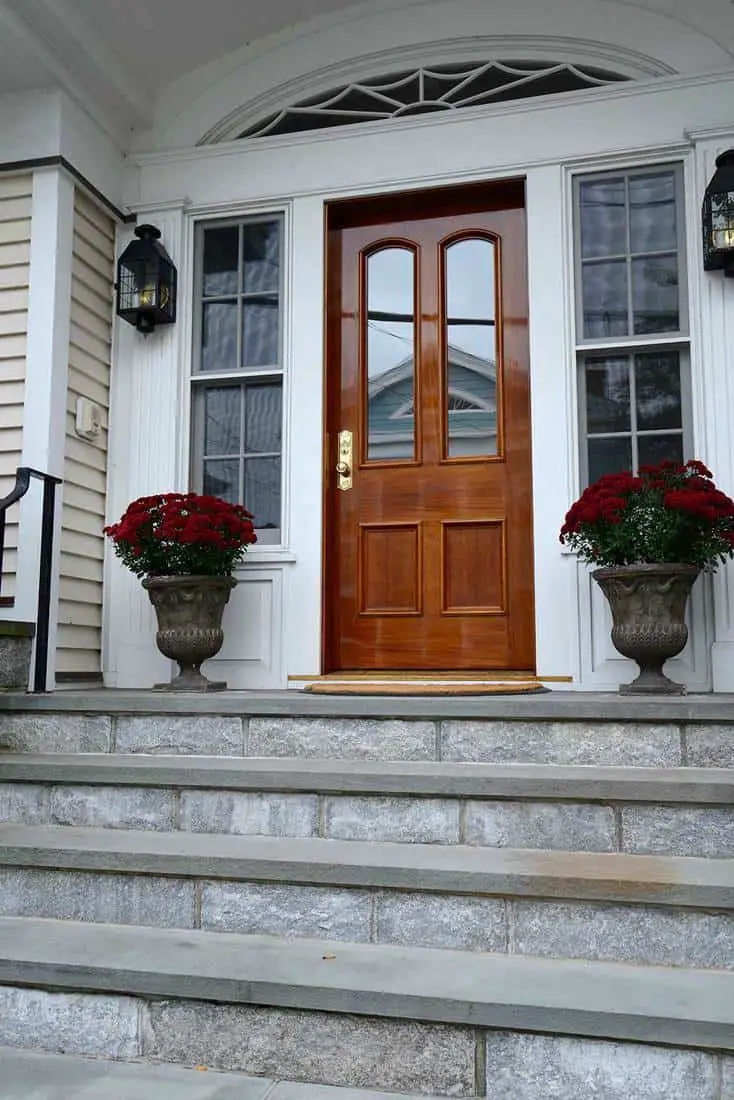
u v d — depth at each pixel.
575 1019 1.84
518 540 4.17
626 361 4.09
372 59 4.46
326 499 4.31
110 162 4.55
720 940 2.08
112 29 4.19
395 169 4.33
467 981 2.00
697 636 3.80
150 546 3.82
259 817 2.66
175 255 4.52
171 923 2.39
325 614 4.24
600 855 2.40
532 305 4.12
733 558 3.64
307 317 4.37
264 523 4.39
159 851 2.44
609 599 3.52
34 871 2.49
